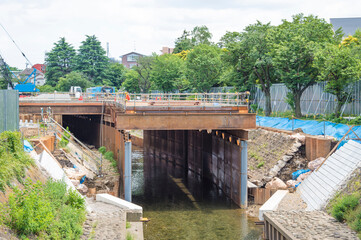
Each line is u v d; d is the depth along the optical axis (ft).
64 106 198.59
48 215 69.00
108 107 193.16
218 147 155.02
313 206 101.50
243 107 124.67
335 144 124.98
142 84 474.08
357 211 85.15
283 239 83.82
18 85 252.62
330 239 77.05
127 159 121.08
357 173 98.68
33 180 85.10
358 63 152.87
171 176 180.55
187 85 335.67
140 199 137.80
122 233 83.30
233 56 225.15
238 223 109.19
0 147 79.97
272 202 107.86
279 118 177.58
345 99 159.84
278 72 190.39
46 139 132.36
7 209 63.46
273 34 200.34
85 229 82.69
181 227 106.63
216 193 146.61
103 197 111.34
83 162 154.30
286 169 132.05
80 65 499.10
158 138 233.96
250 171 145.59
